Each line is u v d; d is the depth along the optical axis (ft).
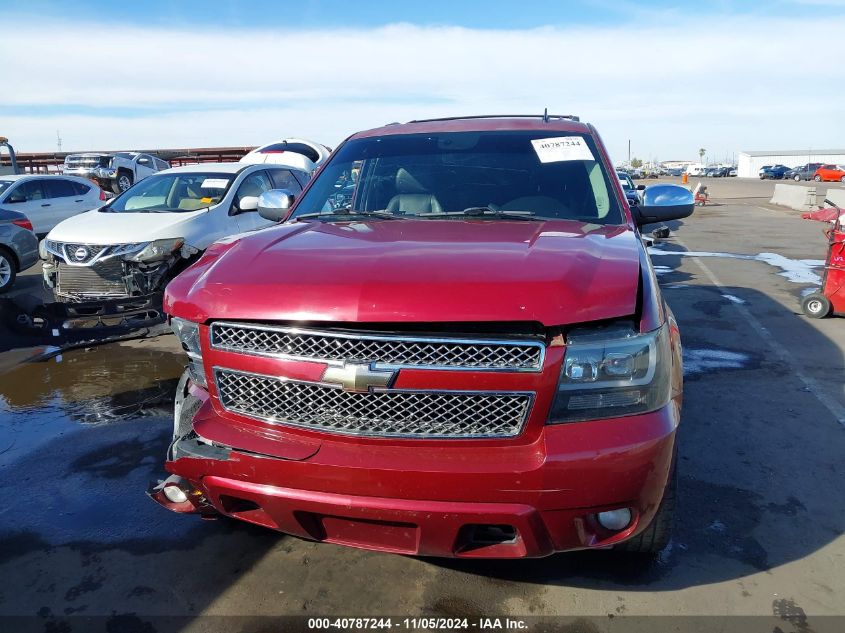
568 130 12.14
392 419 6.73
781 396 15.08
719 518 9.87
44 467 11.79
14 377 17.17
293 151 44.88
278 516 7.13
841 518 9.89
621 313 6.59
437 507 6.52
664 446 6.63
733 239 47.65
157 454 12.34
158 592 8.25
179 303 7.72
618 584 8.29
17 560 8.95
